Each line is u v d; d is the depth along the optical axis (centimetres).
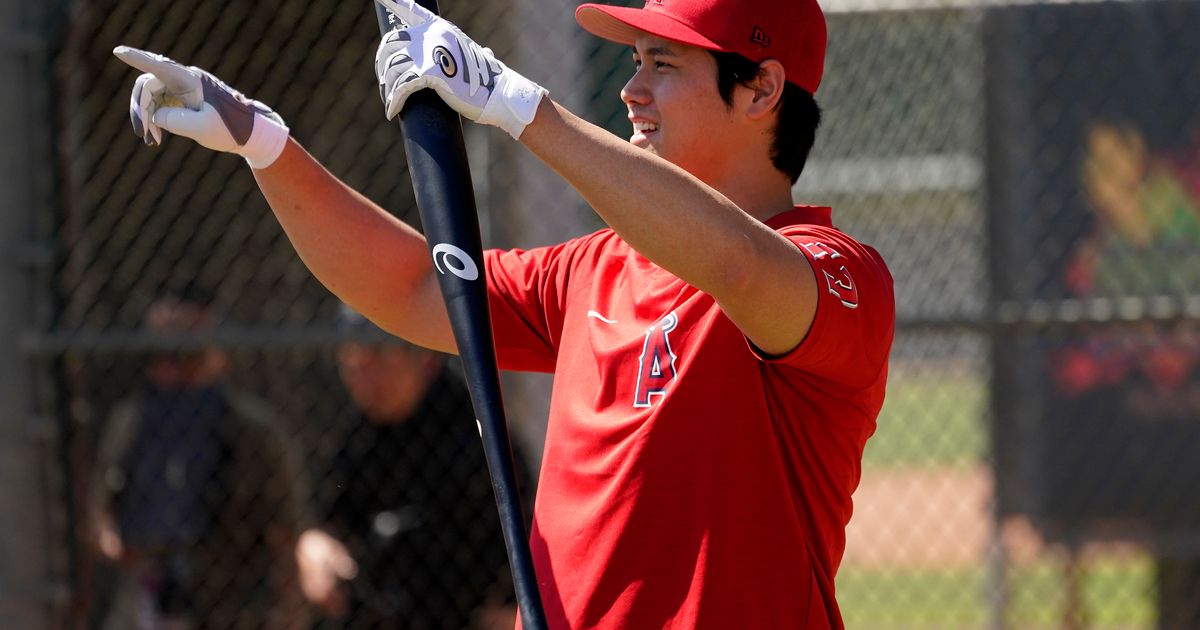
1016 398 1745
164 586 1595
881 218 1739
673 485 717
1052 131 1688
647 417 727
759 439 716
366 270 846
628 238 664
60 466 1580
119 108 1773
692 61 769
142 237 1783
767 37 760
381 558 1495
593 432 746
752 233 665
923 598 2253
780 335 687
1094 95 1683
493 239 1558
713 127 772
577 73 1568
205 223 1802
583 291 804
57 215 1616
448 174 700
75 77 1647
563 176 672
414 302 855
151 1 1770
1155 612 1795
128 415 1628
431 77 674
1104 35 1680
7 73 1574
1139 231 1677
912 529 2439
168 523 1596
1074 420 1739
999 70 1692
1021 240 1688
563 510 755
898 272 1731
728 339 721
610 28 819
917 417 2486
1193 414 1720
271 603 1589
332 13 1811
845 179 1744
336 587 1491
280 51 1814
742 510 712
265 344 1504
